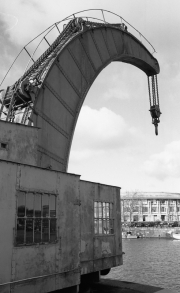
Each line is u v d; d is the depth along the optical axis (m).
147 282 25.64
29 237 10.80
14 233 10.23
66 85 18.48
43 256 11.23
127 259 39.38
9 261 9.94
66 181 12.92
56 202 12.23
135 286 16.22
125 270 31.23
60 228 12.21
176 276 27.98
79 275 12.80
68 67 18.72
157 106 30.86
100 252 15.27
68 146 18.45
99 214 15.75
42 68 17.17
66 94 18.45
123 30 25.11
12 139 12.90
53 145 17.05
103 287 16.00
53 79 17.33
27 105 15.78
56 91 17.52
